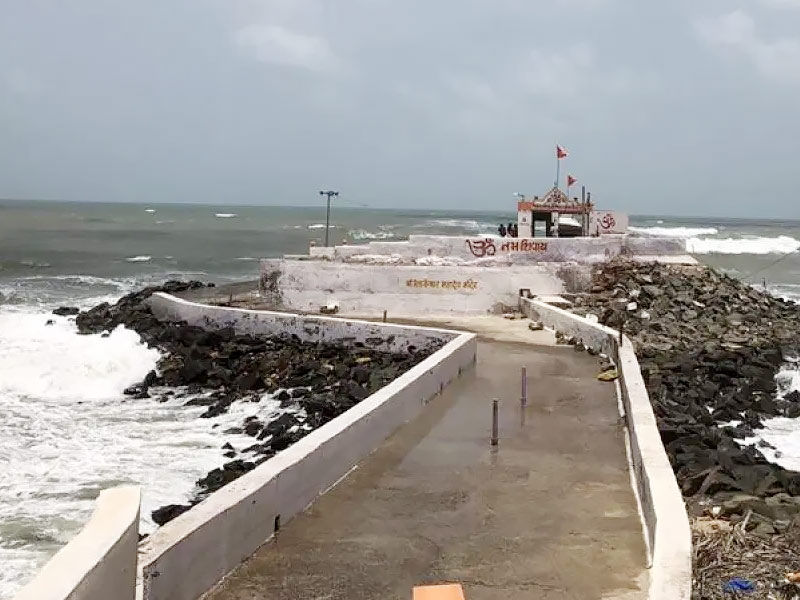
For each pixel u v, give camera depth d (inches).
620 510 327.6
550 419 469.7
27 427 596.7
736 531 308.8
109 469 498.9
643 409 415.5
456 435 434.0
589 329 689.6
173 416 630.5
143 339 820.0
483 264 952.3
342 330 756.6
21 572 358.0
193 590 243.6
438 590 174.4
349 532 301.7
